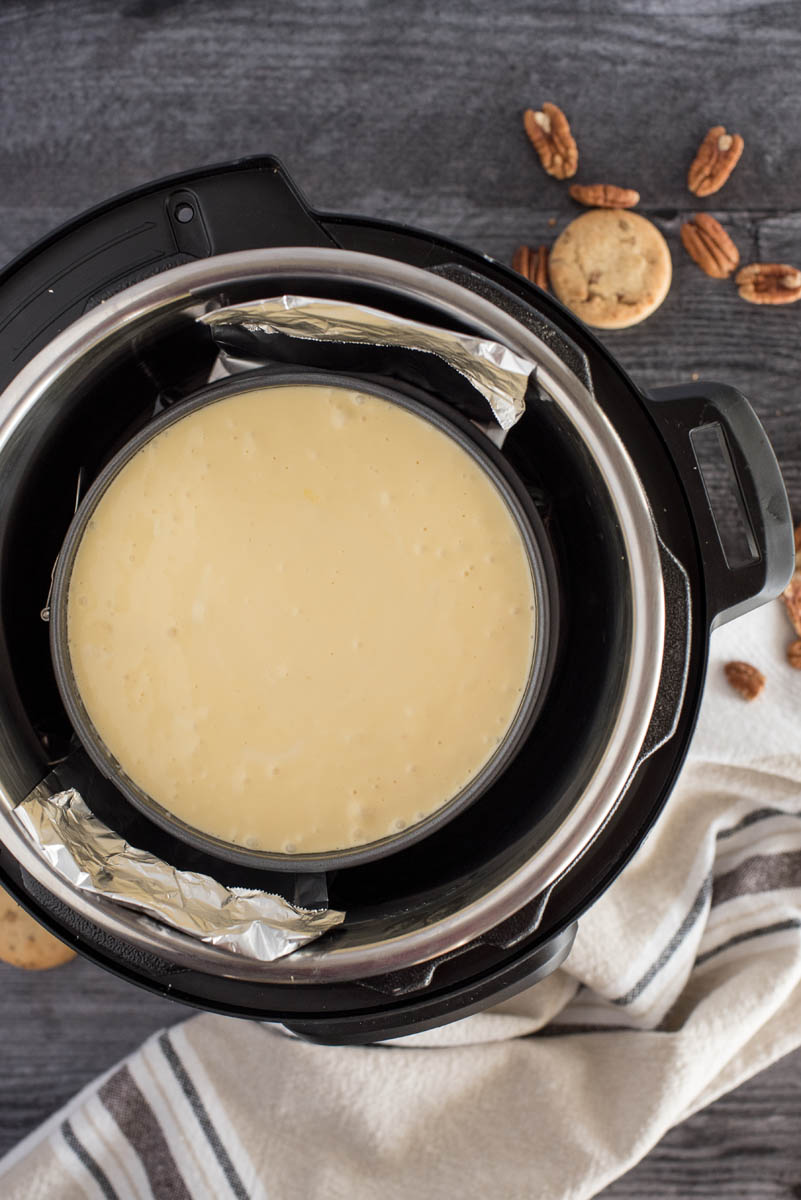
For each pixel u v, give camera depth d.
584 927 1.00
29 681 0.89
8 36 1.01
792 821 1.02
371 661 0.87
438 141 1.01
